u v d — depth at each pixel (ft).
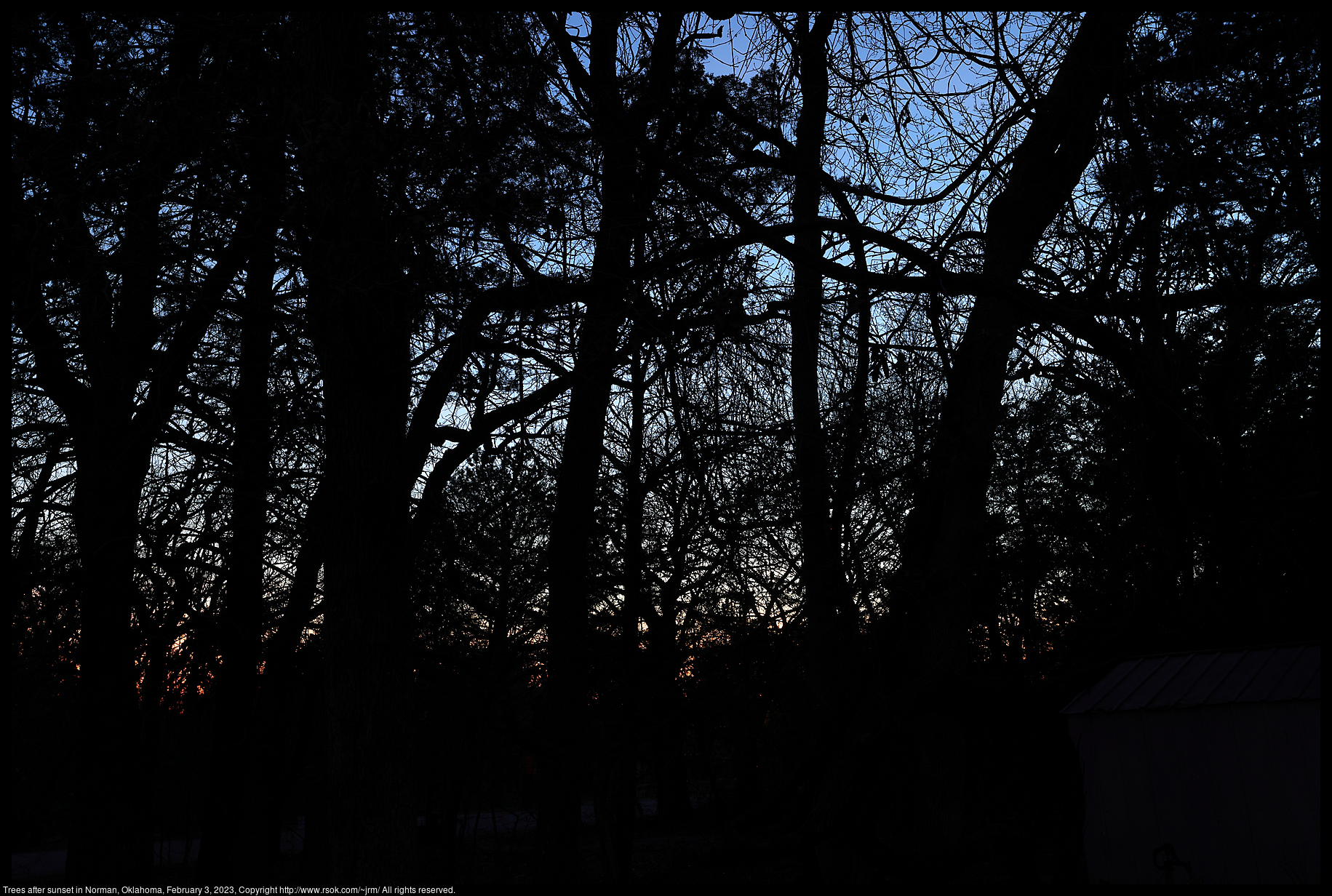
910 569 30.81
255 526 30.60
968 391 29.78
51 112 22.89
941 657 29.86
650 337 25.34
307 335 24.02
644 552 35.83
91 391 31.32
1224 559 33.01
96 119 22.91
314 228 22.17
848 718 29.71
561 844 31.22
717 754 42.11
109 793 29.55
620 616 36.17
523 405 27.50
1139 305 26.61
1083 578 45.93
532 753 32.81
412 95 25.64
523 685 41.04
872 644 31.07
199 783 36.11
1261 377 33.24
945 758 31.50
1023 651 46.80
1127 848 25.21
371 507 23.16
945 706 28.45
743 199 30.01
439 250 23.36
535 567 35.50
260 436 29.17
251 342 29.35
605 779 30.96
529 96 26.58
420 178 23.66
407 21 26.37
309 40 23.41
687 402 27.81
